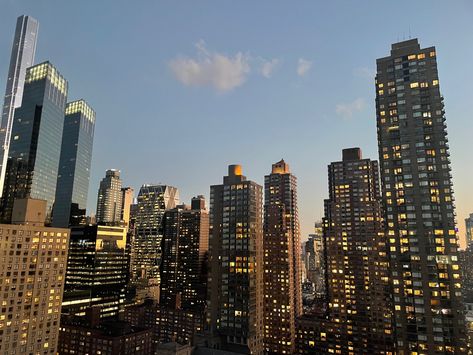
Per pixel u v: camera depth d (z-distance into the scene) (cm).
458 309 12350
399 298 13225
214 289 19925
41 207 18412
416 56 14850
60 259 18188
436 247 13025
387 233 14100
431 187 13550
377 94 15500
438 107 14075
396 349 12912
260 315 19475
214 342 18088
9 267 16138
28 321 16512
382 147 14775
